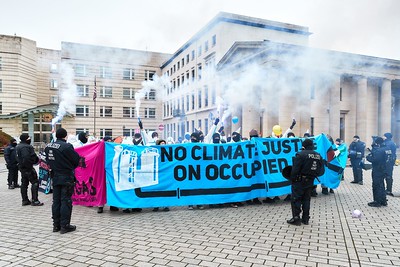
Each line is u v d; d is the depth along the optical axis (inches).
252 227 225.3
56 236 205.2
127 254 171.6
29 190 409.7
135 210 284.5
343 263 159.0
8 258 165.9
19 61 1565.0
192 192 289.7
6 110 1542.8
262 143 319.6
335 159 360.2
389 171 356.8
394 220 245.1
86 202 282.7
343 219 248.1
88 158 281.3
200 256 168.2
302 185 229.8
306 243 189.6
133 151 277.6
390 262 160.6
